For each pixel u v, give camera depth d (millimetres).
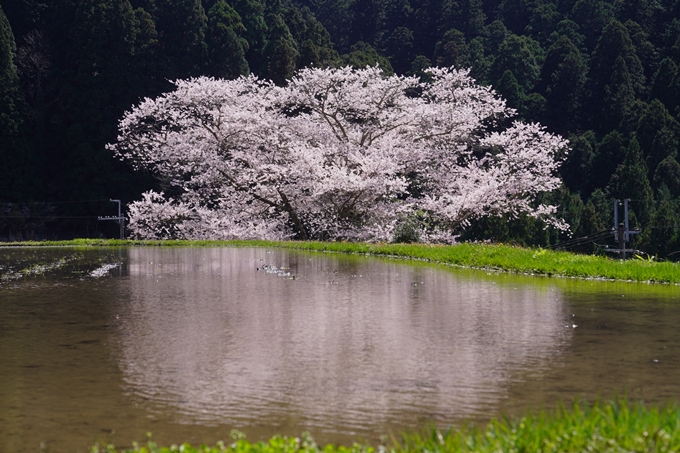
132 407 6246
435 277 17250
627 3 90375
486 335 9398
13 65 66875
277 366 7688
